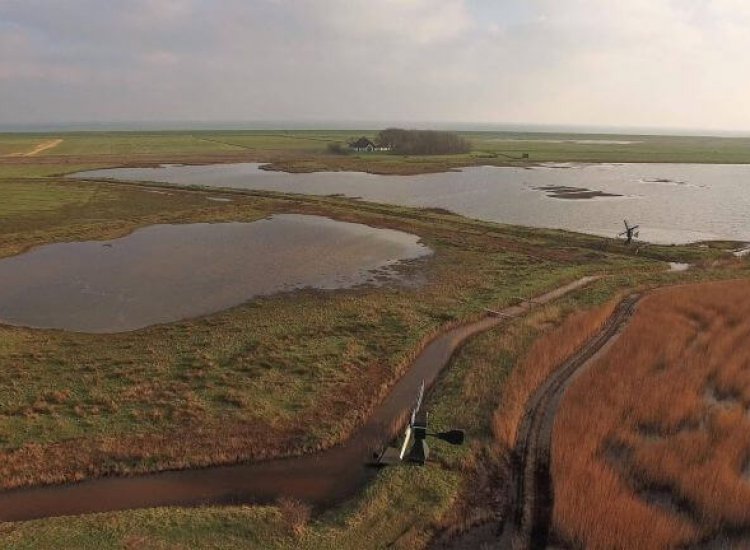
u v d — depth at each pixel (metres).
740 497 13.63
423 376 20.28
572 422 16.83
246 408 17.41
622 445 15.99
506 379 19.52
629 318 26.08
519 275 32.91
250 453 15.23
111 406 17.27
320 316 25.83
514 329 23.98
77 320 25.75
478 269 34.28
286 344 22.45
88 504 13.20
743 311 26.33
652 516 12.87
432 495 13.48
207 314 26.59
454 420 16.92
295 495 13.72
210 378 19.38
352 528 12.31
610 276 32.81
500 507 13.37
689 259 37.19
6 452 14.81
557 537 12.38
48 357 21.05
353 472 14.70
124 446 15.31
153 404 17.53
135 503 13.30
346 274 33.31
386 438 16.22
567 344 22.50
